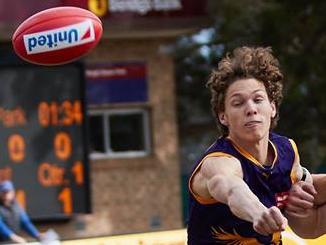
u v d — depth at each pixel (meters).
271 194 7.15
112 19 26.31
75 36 8.10
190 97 44.84
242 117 6.98
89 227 26.97
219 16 37.25
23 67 24.36
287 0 34.62
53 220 24.62
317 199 7.71
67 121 24.70
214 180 6.71
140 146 28.42
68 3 25.52
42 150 24.48
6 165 24.19
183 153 52.09
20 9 25.02
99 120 27.98
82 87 24.78
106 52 27.73
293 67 34.41
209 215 7.10
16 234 18.59
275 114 7.31
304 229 7.78
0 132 24.22
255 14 35.97
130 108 28.20
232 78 7.06
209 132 48.66
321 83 35.44
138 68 28.03
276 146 7.26
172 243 11.41
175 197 28.48
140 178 28.20
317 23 34.28
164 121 28.42
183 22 26.95
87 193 24.81
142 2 26.59
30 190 24.42
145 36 27.66
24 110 24.44
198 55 43.53
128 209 28.05
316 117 37.94
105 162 27.84
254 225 6.17
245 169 7.03
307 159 38.84
